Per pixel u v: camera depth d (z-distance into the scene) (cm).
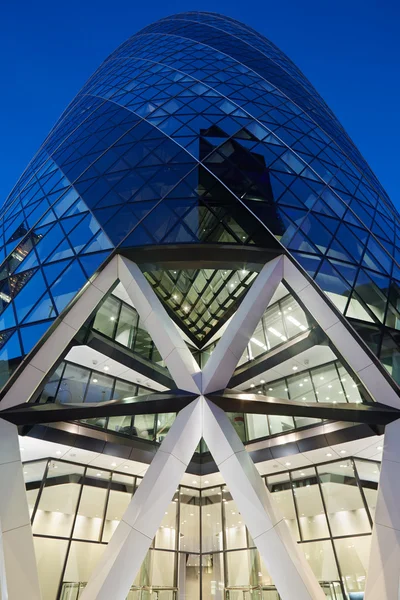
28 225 2298
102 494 2073
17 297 1836
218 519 2355
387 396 1492
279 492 2180
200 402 1381
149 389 2388
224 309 2408
